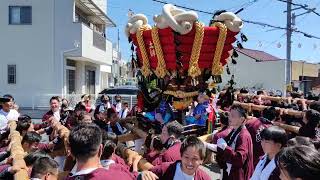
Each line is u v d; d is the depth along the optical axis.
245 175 4.54
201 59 5.66
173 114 6.27
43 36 22.33
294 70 37.25
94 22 30.59
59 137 5.52
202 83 5.93
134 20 6.07
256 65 32.59
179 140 4.44
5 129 6.55
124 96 19.59
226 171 4.68
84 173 2.64
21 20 22.42
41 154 3.90
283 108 8.92
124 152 4.41
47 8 22.28
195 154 3.31
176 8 5.40
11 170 3.70
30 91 22.41
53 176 3.37
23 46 22.42
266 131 3.64
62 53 22.25
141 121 6.53
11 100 7.74
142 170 3.83
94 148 2.71
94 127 2.80
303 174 1.97
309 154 2.01
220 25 5.50
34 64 22.42
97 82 30.20
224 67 6.21
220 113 7.05
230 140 4.71
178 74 5.67
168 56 5.58
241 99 11.77
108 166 3.42
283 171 2.07
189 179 3.38
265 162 3.71
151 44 5.82
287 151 2.08
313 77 39.12
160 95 6.13
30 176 3.46
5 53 22.53
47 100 22.00
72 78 24.88
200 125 6.53
